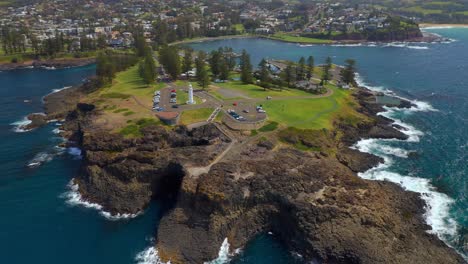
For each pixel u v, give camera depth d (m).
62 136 150.00
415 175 118.31
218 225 91.94
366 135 145.50
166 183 113.94
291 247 91.56
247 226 96.19
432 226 95.88
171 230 93.69
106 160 115.88
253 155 115.44
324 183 104.38
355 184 104.88
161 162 111.94
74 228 97.75
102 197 108.25
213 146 120.38
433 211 101.38
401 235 90.12
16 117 172.50
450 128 153.50
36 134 153.12
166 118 133.62
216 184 98.31
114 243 92.69
